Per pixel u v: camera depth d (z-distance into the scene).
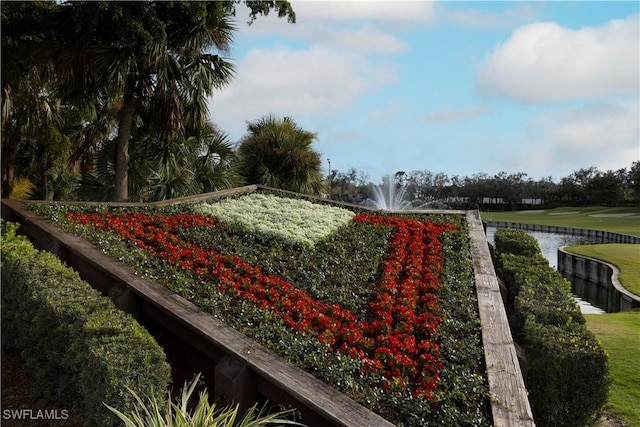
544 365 3.50
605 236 27.31
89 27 8.68
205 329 3.50
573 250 18.91
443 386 3.05
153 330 4.23
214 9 9.59
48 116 11.61
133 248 5.30
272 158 13.12
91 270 4.91
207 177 10.62
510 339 3.69
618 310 10.92
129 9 8.99
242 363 3.15
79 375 3.00
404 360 3.24
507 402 2.82
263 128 13.76
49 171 14.60
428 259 5.87
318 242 6.32
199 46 9.64
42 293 3.54
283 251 5.90
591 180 52.41
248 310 3.91
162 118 9.86
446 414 2.71
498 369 3.21
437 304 4.34
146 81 9.87
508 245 7.54
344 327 3.76
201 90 9.88
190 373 3.83
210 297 4.12
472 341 3.66
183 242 5.76
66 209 6.77
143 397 2.54
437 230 7.30
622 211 46.19
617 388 4.41
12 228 5.60
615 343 5.58
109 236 5.57
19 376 3.80
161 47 9.04
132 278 4.36
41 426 3.12
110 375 2.54
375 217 8.32
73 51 9.15
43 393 3.45
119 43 9.38
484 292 4.78
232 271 4.80
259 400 3.21
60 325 3.21
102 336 2.87
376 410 2.76
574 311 4.24
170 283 4.37
